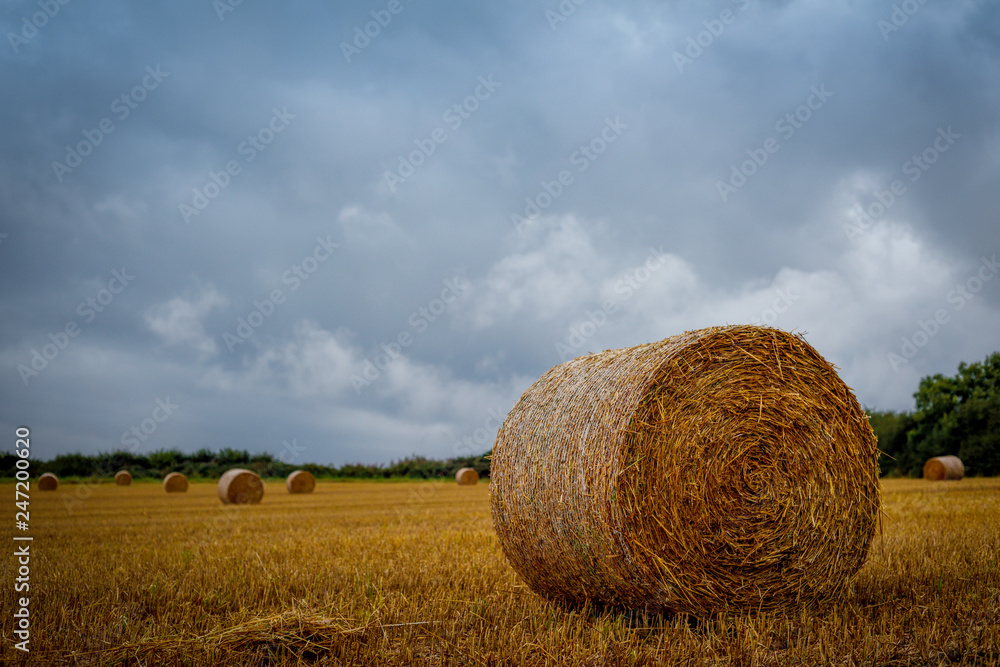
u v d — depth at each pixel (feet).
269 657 16.52
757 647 17.15
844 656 16.42
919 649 16.56
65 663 16.14
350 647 17.16
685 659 16.35
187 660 15.99
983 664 15.49
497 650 16.92
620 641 17.61
